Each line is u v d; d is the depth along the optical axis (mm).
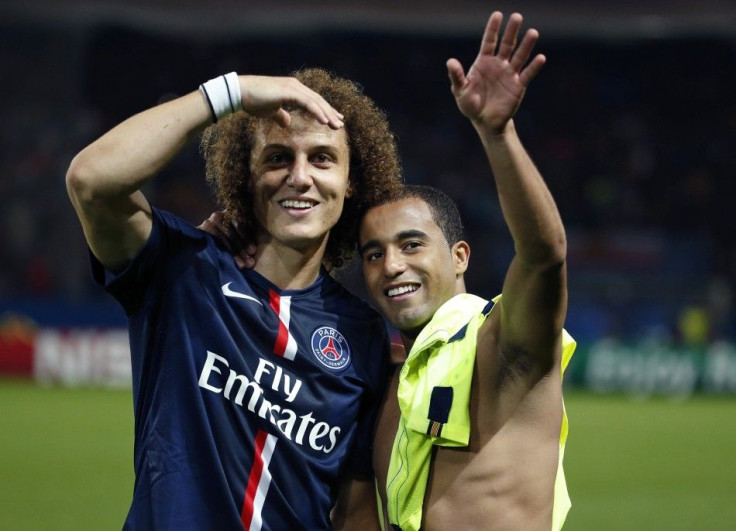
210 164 3576
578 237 21906
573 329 20391
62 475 9016
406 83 25672
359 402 3273
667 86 26203
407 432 3131
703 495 8758
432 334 3195
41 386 16422
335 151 3176
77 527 7008
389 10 23078
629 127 25703
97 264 3029
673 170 25078
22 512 7449
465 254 3578
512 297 2840
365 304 3420
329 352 3211
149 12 22594
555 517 3199
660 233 23125
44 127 22641
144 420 3053
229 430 3012
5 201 21547
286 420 3086
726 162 25234
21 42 22766
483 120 2633
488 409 3037
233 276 3129
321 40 25562
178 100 2855
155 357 3049
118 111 24156
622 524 7492
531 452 3025
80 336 16844
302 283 3260
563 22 23391
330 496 3199
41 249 21031
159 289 3043
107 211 2818
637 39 25375
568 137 25516
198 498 2955
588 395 17531
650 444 11930
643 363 18000
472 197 23766
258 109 2875
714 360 17984
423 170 24406
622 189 24594
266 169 3164
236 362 3033
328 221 3193
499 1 22953
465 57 25672
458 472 3061
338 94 3453
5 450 10352
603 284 21047
